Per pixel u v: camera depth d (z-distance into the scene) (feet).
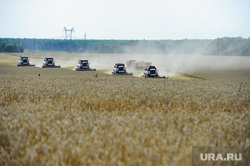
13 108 91.97
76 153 48.42
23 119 71.56
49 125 67.72
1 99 115.03
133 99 113.50
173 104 105.50
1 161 47.80
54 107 92.32
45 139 57.88
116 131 59.88
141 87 157.69
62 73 369.71
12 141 54.90
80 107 93.71
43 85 164.25
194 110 95.96
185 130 60.49
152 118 75.41
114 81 205.16
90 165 45.60
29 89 142.00
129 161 45.19
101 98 112.57
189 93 132.26
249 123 70.49
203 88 162.61
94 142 51.90
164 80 233.14
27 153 48.52
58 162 46.21
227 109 98.94
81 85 165.48
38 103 105.91
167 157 46.83
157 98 117.19
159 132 58.65
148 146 53.93
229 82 219.82
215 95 129.49
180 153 47.98
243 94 132.36
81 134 56.39
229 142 56.75
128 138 53.16
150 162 44.04
